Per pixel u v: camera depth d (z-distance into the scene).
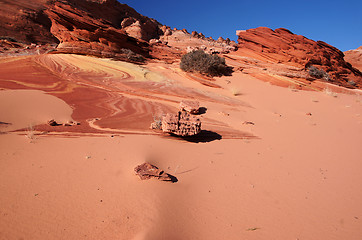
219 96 16.61
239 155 6.51
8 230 2.75
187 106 11.21
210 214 3.76
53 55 23.34
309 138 8.86
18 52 33.69
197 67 22.94
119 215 3.30
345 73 30.56
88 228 2.99
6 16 49.09
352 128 10.80
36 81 13.30
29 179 3.83
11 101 7.85
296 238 3.45
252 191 4.62
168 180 4.47
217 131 8.69
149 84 17.52
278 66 26.55
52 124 6.93
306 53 27.39
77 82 15.52
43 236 2.76
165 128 6.97
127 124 8.14
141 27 81.12
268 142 8.05
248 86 21.06
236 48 34.41
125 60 26.06
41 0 59.16
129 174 4.45
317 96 19.16
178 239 3.11
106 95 12.79
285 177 5.40
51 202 3.37
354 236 3.61
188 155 5.99
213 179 4.91
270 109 14.34
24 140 5.46
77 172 4.29
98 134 6.70
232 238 3.30
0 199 3.23
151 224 3.22
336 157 7.03
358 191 5.04
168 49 40.69
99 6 76.31
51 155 4.85
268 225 3.66
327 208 4.32
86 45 25.80
